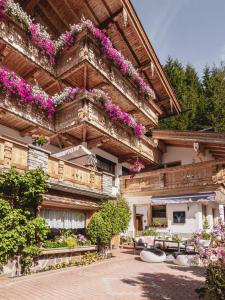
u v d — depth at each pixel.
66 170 11.80
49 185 9.80
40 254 9.56
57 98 14.40
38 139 10.88
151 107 21.69
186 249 13.27
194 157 20.47
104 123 15.08
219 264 5.99
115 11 16.47
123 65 16.70
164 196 17.52
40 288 7.36
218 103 27.52
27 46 13.33
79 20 16.67
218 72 30.83
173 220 17.38
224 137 16.97
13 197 8.86
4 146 9.06
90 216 13.60
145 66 19.95
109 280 8.45
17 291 7.02
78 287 7.54
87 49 14.20
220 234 6.41
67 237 12.01
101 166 18.41
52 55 14.87
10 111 11.86
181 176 17.28
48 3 15.36
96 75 15.11
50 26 16.53
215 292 5.77
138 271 10.01
